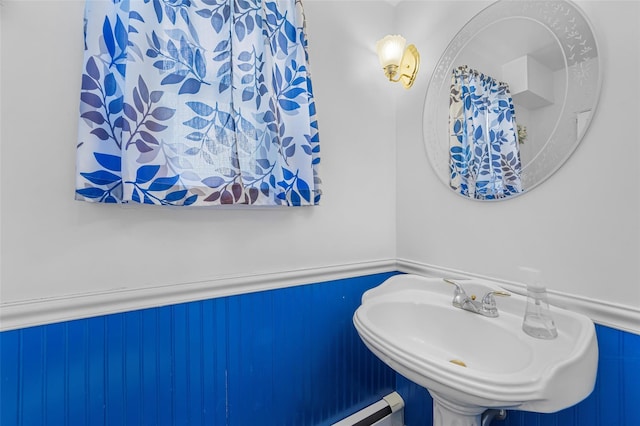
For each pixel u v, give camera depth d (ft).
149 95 2.51
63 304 2.36
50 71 2.35
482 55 3.36
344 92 4.00
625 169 2.30
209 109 2.82
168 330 2.80
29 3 2.29
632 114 2.26
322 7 3.83
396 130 4.48
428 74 4.00
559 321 2.54
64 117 2.40
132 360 2.64
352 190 4.06
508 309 2.92
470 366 2.83
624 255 2.32
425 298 3.44
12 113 2.23
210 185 2.79
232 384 3.13
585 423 2.53
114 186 2.45
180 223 2.88
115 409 2.56
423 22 4.08
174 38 2.67
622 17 2.32
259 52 3.11
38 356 2.29
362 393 4.11
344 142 3.99
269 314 3.38
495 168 3.21
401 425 4.32
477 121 3.40
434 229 3.91
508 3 3.12
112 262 2.57
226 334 3.10
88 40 2.36
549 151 2.76
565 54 2.66
